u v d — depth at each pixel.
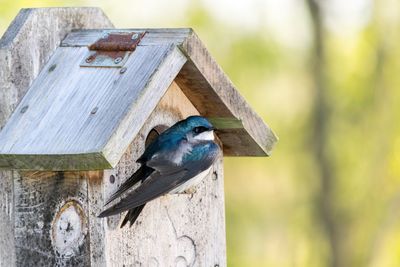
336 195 18.33
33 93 7.96
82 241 7.54
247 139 8.71
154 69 7.50
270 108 18.34
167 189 7.50
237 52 17.58
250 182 18.69
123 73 7.70
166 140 7.80
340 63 18.61
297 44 18.41
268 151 8.85
